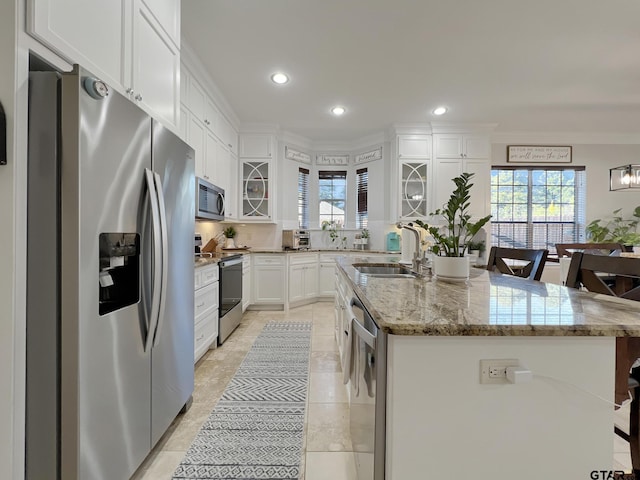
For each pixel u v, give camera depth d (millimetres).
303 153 5039
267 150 4422
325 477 1350
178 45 1910
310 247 5180
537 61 2789
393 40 2494
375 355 937
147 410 1335
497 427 856
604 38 2453
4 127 863
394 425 852
